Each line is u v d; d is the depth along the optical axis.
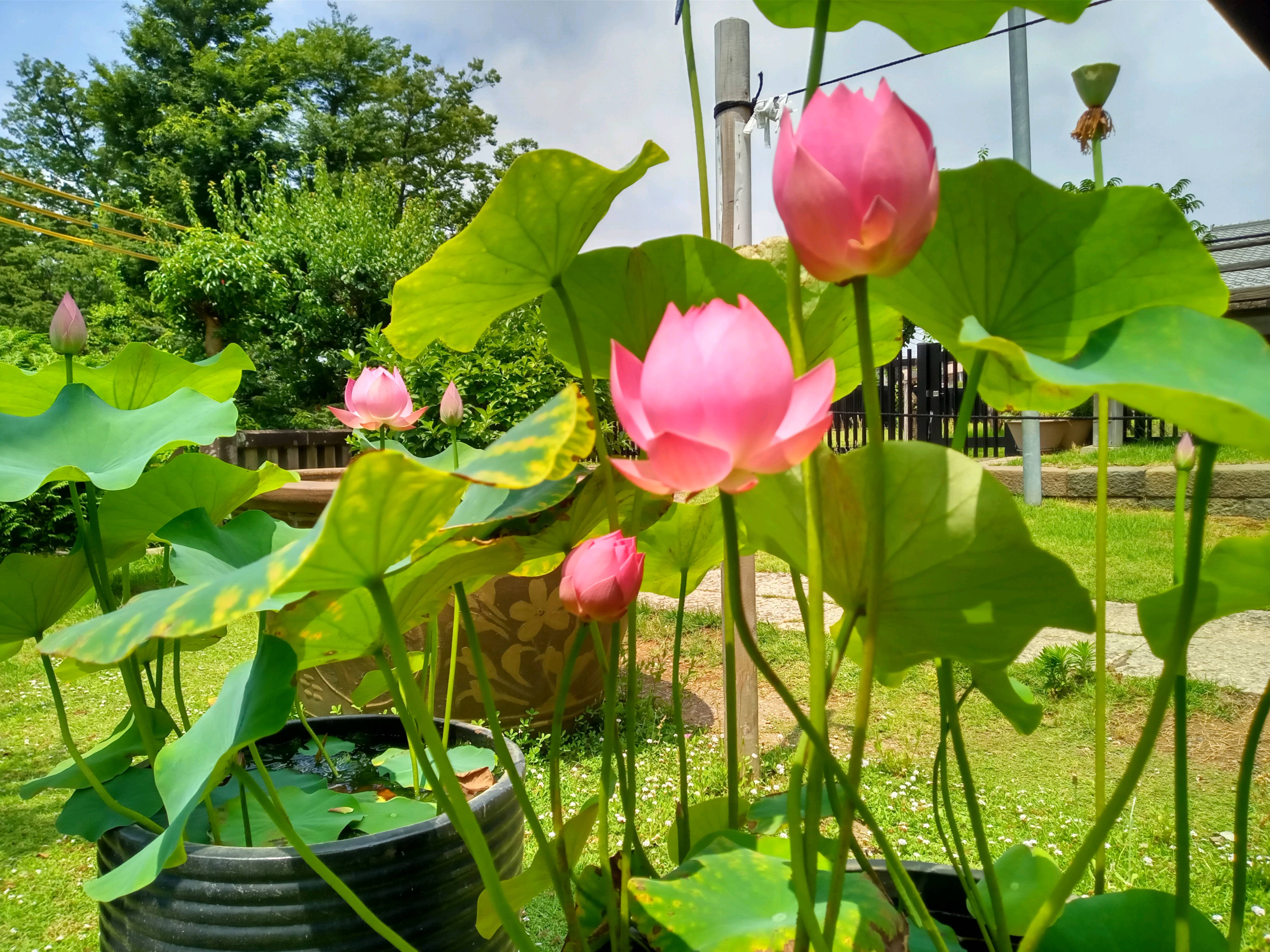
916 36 0.82
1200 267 0.64
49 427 1.21
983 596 0.57
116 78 20.98
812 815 0.54
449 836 1.04
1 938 1.73
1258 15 0.71
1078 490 6.62
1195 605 0.58
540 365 5.12
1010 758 2.50
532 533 0.90
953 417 8.80
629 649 0.78
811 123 0.48
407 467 0.56
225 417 1.18
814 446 0.47
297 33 22.80
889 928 0.62
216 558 1.16
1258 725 0.62
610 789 0.75
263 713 0.84
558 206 0.80
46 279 23.03
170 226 11.02
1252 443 0.46
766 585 4.88
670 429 0.48
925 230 0.47
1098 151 0.92
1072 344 0.69
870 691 0.54
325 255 10.45
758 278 0.86
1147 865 1.76
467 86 23.56
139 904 0.98
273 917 0.94
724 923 0.62
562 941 1.66
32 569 1.08
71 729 2.89
